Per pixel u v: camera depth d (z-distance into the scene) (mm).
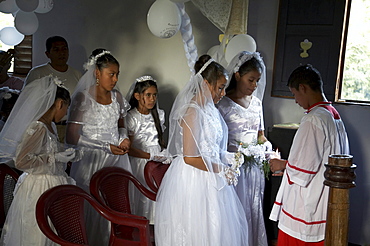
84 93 3115
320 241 2623
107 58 3082
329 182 1933
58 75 4176
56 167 2770
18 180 2807
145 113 3516
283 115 4094
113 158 3277
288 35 3980
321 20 3822
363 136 3770
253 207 3396
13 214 2719
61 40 4125
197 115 2525
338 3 3740
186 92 2602
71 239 2441
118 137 3242
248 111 3256
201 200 2643
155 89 3447
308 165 2535
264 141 3477
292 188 2662
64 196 2441
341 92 3918
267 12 4082
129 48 4746
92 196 2666
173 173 2748
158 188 3094
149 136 3502
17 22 4129
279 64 4047
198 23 4410
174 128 2668
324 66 3852
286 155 3701
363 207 3824
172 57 4578
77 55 4898
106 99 3189
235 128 3227
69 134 3102
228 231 2701
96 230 3207
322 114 2578
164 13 3492
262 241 3453
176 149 2652
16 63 4953
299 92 2715
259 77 3139
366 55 3801
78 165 3211
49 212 2346
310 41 3889
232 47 3609
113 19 4754
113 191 2861
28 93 2678
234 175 2666
